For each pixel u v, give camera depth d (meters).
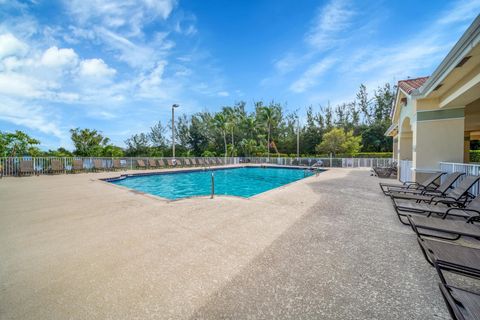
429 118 6.51
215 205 4.93
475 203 3.44
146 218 3.98
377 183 8.45
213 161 20.27
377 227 3.50
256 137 30.41
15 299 1.79
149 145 32.38
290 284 1.98
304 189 7.05
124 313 1.63
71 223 3.70
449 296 1.33
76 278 2.09
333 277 2.09
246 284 1.99
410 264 2.32
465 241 2.92
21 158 10.50
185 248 2.74
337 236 3.12
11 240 2.99
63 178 9.81
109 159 13.52
